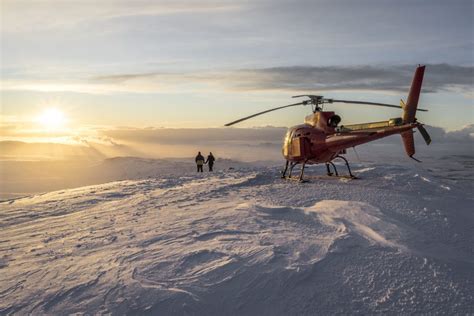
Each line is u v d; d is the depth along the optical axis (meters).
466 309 3.77
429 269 4.49
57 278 4.55
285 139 14.13
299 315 3.76
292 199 9.24
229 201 9.32
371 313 3.73
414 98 10.51
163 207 9.06
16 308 3.88
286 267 4.50
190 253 5.03
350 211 7.15
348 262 4.68
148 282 4.29
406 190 10.79
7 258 5.51
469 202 9.29
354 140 11.60
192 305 3.88
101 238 6.32
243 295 4.05
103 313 3.75
